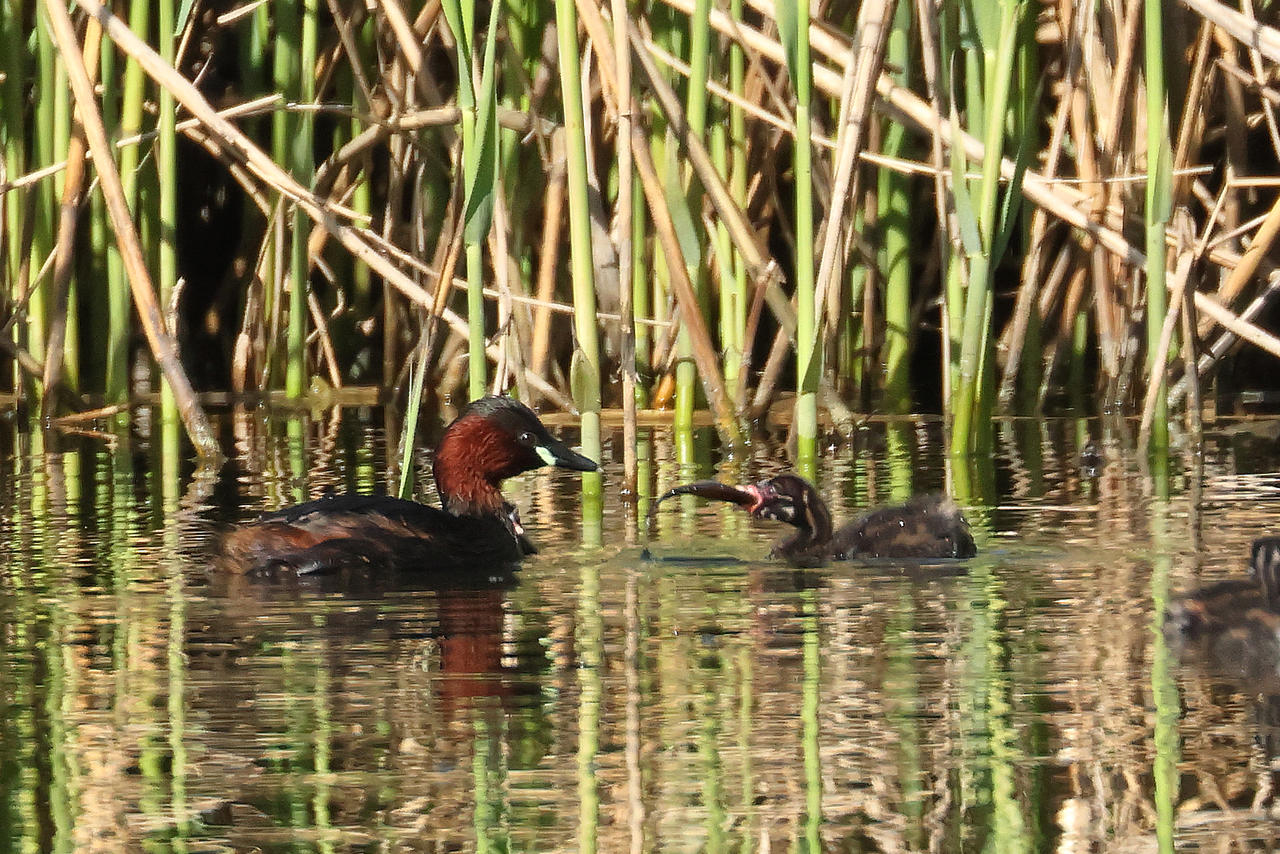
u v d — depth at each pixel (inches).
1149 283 578.9
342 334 782.5
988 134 543.5
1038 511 488.1
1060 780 255.0
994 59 545.3
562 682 308.2
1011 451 604.1
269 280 746.2
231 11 715.4
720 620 357.7
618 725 283.1
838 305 680.4
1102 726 279.0
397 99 663.8
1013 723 281.0
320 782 256.8
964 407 577.0
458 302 720.3
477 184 473.1
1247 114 703.1
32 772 262.4
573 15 506.0
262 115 752.3
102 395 727.1
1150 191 565.6
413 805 247.8
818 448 621.6
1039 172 692.7
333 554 410.0
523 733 278.5
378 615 366.3
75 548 441.7
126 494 530.9
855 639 338.3
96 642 340.8
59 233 642.2
